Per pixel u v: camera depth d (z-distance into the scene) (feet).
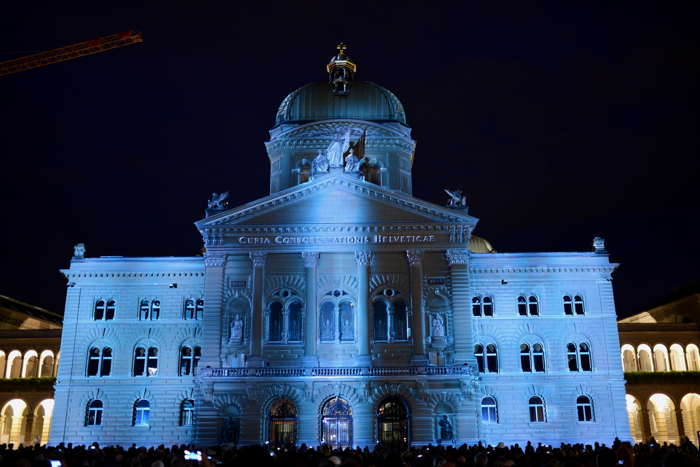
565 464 61.21
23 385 241.96
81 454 100.63
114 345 221.66
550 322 223.92
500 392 218.18
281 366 201.87
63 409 215.31
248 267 212.23
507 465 70.69
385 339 208.03
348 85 267.39
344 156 225.97
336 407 198.80
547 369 219.61
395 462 63.87
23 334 257.55
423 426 194.80
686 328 261.44
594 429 214.69
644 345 259.60
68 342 221.05
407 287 210.18
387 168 250.16
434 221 212.84
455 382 198.29
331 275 211.41
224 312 208.54
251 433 193.88
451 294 208.74
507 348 221.87
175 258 227.61
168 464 92.79
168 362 220.02
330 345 205.77
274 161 255.50
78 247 230.27
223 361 203.21
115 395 217.15
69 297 225.15
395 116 261.44
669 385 246.27
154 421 215.10
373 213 213.66
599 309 224.94
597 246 230.68
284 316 208.33
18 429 252.01
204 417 196.44
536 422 215.92
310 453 95.40
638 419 254.68
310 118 258.98
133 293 225.97
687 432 253.85
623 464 64.28
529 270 227.40
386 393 197.26
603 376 219.00
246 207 212.64
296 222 212.64
